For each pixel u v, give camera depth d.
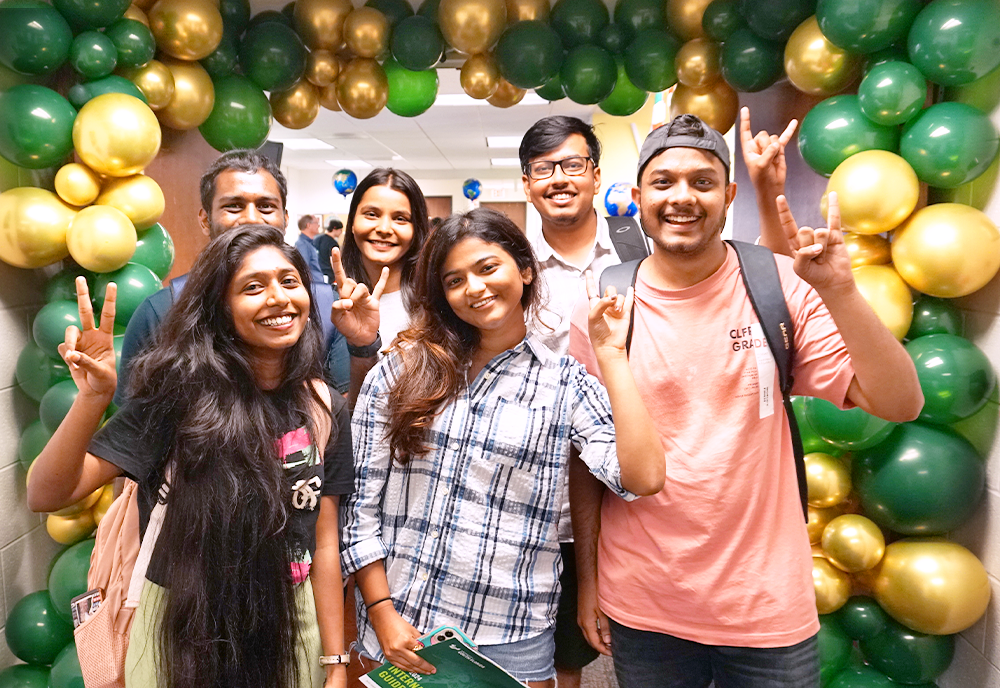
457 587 1.37
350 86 2.67
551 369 1.44
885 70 1.91
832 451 2.13
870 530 1.97
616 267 1.59
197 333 1.29
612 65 2.59
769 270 1.45
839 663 2.07
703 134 1.37
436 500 1.39
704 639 1.45
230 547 1.21
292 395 1.36
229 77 2.60
